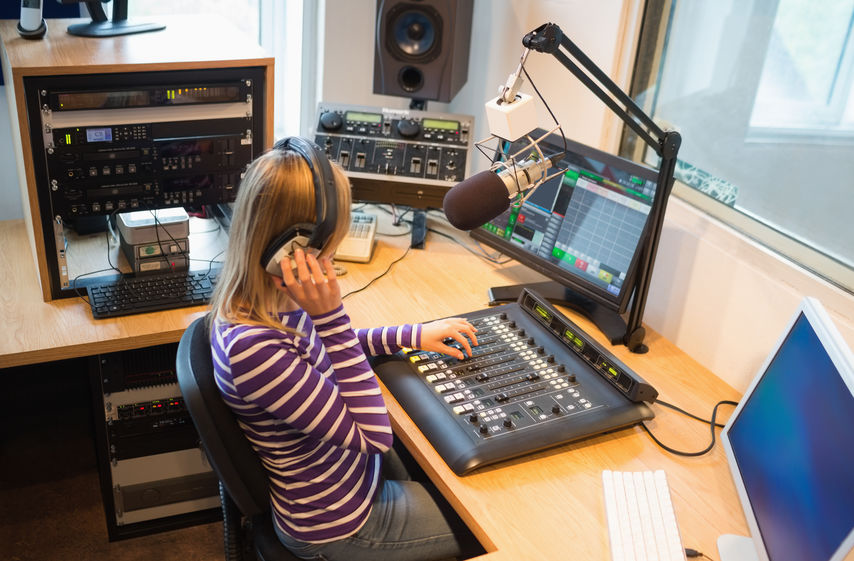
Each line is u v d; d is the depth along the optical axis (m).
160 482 2.04
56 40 1.77
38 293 1.82
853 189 1.50
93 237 2.02
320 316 1.29
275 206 1.16
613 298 1.75
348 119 2.19
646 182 1.67
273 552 1.42
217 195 1.89
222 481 1.38
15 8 2.12
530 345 1.64
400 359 1.58
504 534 1.24
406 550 1.42
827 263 1.56
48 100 1.62
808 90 1.56
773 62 1.64
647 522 1.27
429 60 2.23
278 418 1.24
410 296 1.90
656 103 1.99
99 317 1.73
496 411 1.45
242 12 2.68
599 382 1.55
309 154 1.18
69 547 2.04
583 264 1.81
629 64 1.97
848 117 1.49
